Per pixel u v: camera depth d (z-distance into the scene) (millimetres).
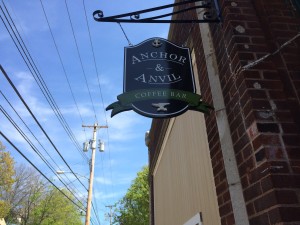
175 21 3490
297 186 2213
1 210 30859
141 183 29750
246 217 2559
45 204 34188
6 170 31125
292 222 2072
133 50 3633
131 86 3348
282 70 2908
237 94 2891
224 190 3125
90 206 23156
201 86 4160
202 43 3877
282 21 3266
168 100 3246
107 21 3555
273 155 2336
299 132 2482
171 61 3580
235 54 2973
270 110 2586
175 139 7156
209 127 3736
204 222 4551
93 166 24328
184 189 6008
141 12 3584
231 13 3211
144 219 28375
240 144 2770
